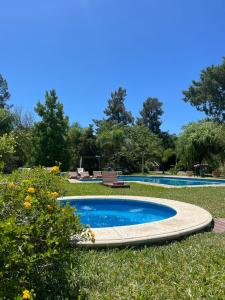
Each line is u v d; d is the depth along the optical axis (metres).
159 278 4.11
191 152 32.03
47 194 3.96
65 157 32.31
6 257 2.70
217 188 16.91
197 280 3.99
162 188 17.42
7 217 3.27
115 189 17.22
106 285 3.89
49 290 3.62
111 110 64.94
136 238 5.89
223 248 5.41
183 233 6.53
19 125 35.19
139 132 43.91
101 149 39.00
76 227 3.66
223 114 42.47
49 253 3.15
